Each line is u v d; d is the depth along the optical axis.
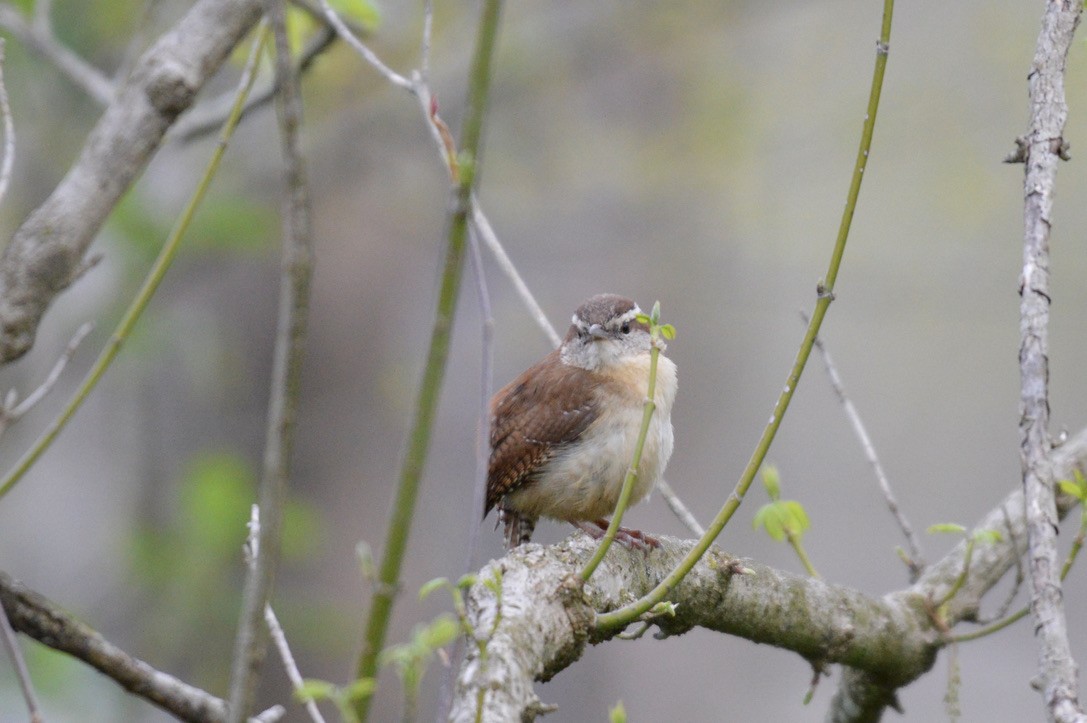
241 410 14.10
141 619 12.25
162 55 6.46
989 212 16.44
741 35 16.33
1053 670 3.67
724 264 17.08
